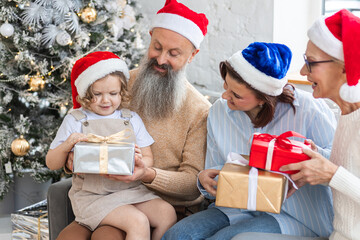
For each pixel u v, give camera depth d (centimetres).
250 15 282
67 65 277
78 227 178
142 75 201
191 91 207
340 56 140
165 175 190
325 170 141
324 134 176
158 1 329
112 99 187
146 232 172
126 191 183
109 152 163
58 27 271
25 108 298
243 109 178
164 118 203
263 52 164
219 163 193
